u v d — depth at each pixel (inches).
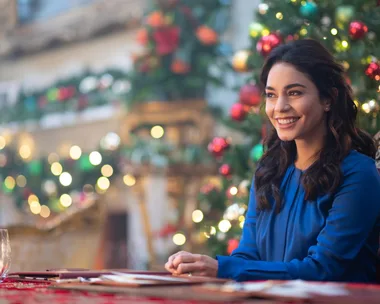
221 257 76.4
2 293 58.1
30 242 142.6
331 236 80.2
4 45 387.2
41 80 380.2
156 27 256.4
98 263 310.8
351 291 52.6
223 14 277.3
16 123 362.9
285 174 88.9
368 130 116.1
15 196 339.6
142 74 268.2
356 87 121.0
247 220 92.3
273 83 86.5
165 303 49.3
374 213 82.2
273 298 50.2
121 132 313.7
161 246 295.7
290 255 84.0
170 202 260.4
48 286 62.4
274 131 92.2
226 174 145.3
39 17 372.2
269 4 136.9
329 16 130.6
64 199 317.4
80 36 353.1
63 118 350.0
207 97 280.2
